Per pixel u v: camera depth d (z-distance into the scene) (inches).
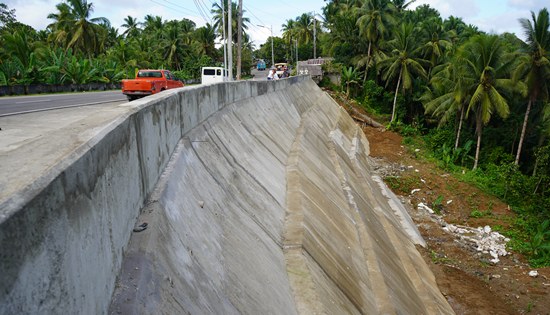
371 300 338.6
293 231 314.0
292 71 2444.6
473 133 1320.1
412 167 1098.7
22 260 61.8
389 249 517.7
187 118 278.7
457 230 749.9
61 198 79.0
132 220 145.9
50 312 71.5
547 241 698.2
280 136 579.5
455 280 565.6
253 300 191.3
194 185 228.8
